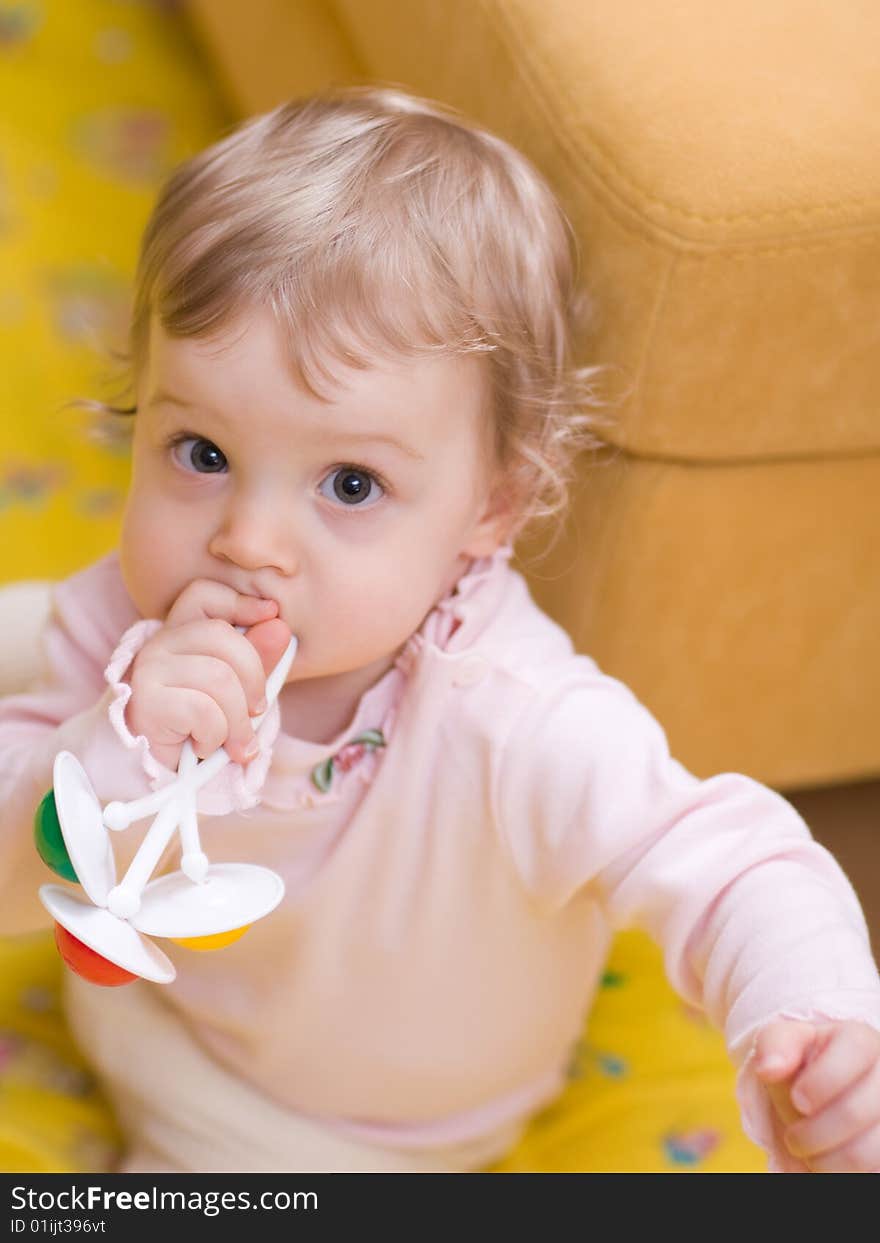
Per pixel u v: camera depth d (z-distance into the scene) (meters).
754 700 1.46
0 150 2.35
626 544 1.29
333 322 0.97
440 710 1.08
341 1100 1.26
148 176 2.35
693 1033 1.41
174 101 2.50
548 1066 1.31
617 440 1.23
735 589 1.36
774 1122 0.92
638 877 1.03
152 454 1.02
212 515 1.00
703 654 1.40
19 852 1.09
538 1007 1.23
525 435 1.12
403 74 1.47
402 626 1.03
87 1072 1.36
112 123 2.43
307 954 1.17
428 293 1.00
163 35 2.62
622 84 1.19
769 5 1.27
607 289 1.18
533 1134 1.34
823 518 1.33
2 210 2.24
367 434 0.97
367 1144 1.28
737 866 1.00
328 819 1.12
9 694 1.52
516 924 1.16
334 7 1.69
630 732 1.07
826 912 0.97
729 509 1.30
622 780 1.04
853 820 1.69
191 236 1.01
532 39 1.26
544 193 1.15
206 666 0.95
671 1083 1.36
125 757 1.00
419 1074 1.24
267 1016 1.21
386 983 1.19
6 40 2.54
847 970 0.93
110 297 2.13
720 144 1.14
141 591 1.04
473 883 1.12
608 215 1.16
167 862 1.13
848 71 1.21
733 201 1.12
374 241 1.00
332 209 1.01
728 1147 1.29
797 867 1.01
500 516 1.14
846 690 1.49
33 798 1.06
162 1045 1.28
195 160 1.13
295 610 1.00
